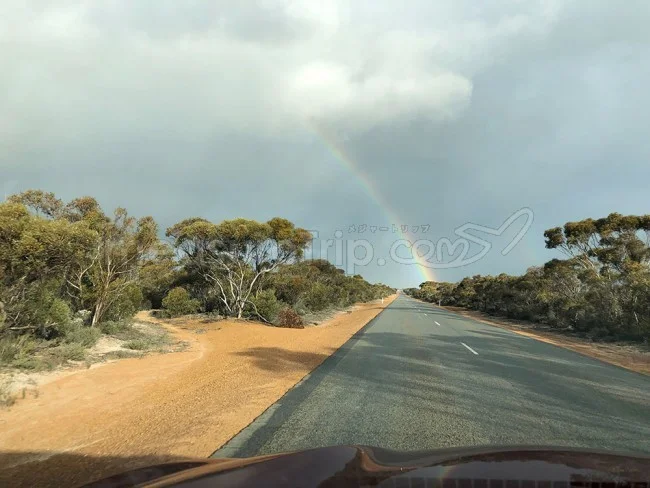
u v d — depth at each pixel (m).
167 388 9.89
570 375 11.88
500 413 7.71
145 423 7.14
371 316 39.12
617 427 6.96
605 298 26.88
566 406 8.34
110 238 18.14
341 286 59.59
